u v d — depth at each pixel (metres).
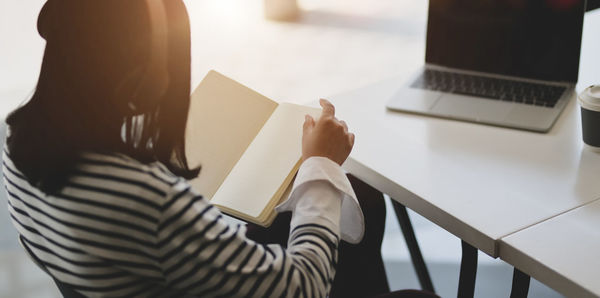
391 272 2.12
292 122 1.20
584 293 0.88
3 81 3.41
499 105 1.34
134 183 0.77
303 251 0.89
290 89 3.31
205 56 3.70
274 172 1.12
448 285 2.03
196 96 1.23
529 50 1.41
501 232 0.99
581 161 1.16
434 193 1.10
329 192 0.98
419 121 1.33
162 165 0.83
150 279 0.82
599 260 0.92
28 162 0.78
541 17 1.38
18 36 3.77
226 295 0.83
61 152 0.77
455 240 2.24
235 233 0.84
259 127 1.21
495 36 1.43
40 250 0.86
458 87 1.42
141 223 0.77
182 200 0.79
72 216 0.78
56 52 0.78
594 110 1.14
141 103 0.81
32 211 0.84
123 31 0.78
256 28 4.02
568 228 0.99
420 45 3.64
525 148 1.21
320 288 0.89
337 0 4.34
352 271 1.34
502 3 1.41
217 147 1.18
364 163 1.20
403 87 1.45
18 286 2.19
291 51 3.72
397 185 1.14
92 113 0.78
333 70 3.47
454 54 1.49
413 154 1.22
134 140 0.83
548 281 0.92
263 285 0.83
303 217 0.95
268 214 1.06
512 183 1.11
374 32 3.86
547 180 1.11
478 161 1.18
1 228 2.46
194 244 0.79
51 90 0.79
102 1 0.77
